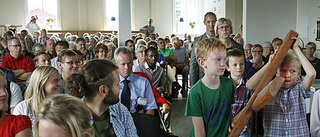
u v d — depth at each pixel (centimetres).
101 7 1711
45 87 233
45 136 110
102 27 1719
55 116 110
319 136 232
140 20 1745
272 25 749
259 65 477
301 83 222
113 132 175
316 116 233
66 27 1675
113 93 171
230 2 1389
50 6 1653
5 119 176
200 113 199
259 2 745
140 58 516
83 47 711
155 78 520
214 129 201
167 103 341
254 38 750
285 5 745
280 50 186
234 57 261
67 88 170
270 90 177
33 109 229
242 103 254
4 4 1558
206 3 1599
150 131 216
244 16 760
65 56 317
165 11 1753
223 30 341
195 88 201
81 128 112
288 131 218
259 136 350
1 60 536
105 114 175
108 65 172
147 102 303
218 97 199
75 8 1681
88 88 169
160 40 870
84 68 172
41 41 1098
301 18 744
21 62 505
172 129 499
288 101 219
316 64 567
